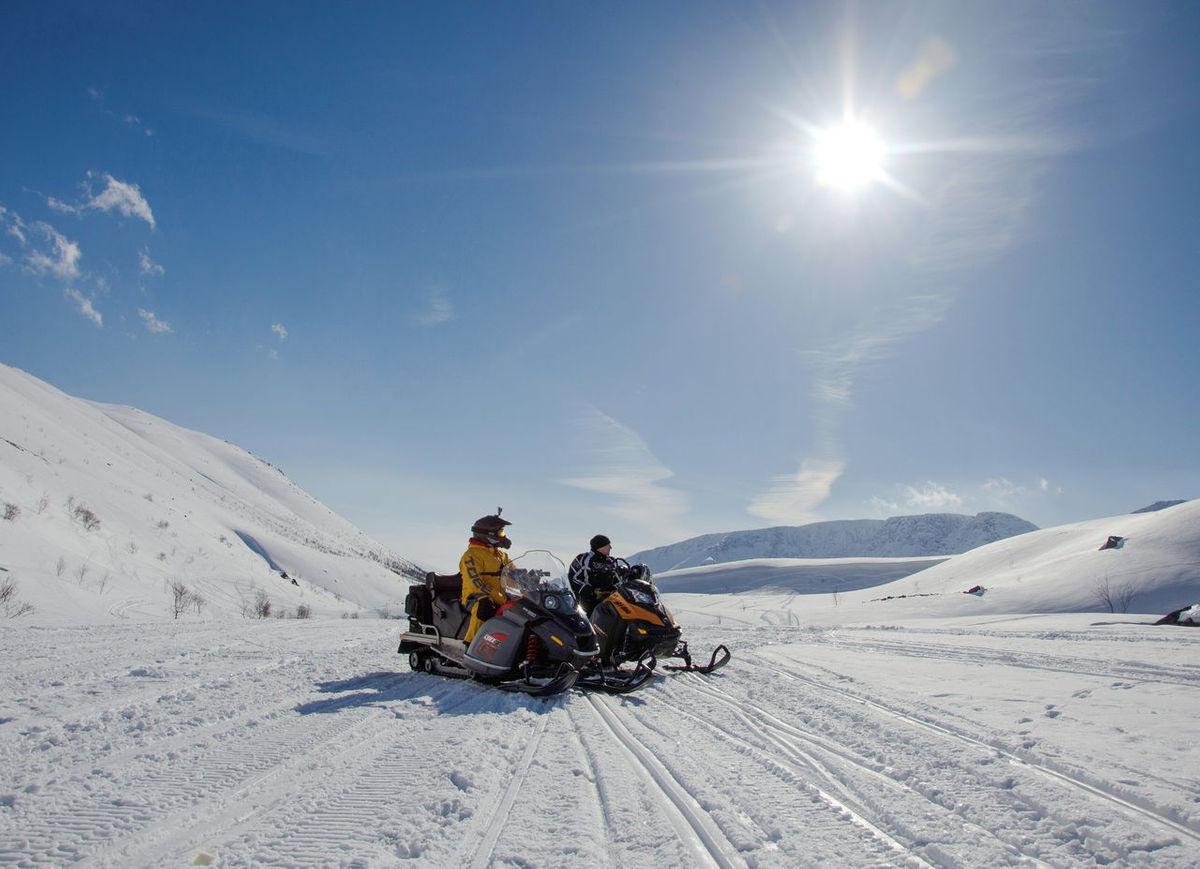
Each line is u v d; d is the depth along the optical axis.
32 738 5.09
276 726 5.62
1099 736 5.05
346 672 8.60
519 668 7.65
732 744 5.29
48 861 2.99
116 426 152.25
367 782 4.18
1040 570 58.03
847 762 4.72
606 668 8.73
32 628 12.94
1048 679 7.59
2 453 48.25
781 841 3.31
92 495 53.94
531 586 7.83
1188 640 10.57
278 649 10.52
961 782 4.16
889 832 3.45
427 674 8.63
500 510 8.62
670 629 8.73
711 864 3.04
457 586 8.92
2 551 28.38
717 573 159.38
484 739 5.30
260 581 56.81
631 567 9.45
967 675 8.13
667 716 6.42
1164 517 60.69
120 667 8.23
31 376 133.00
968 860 3.06
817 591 132.12
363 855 3.07
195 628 13.88
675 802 3.92
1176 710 5.86
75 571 31.09
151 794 3.92
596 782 4.34
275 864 2.98
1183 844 3.15
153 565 43.88
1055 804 3.68
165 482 98.88
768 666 9.62
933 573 84.38
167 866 2.95
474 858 3.09
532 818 3.62
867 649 11.40
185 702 6.40
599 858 3.10
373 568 104.19
